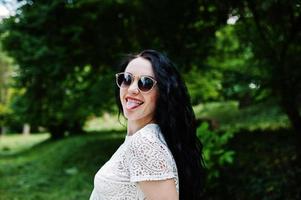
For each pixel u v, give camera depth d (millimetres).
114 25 8359
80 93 10109
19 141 24516
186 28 6660
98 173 1774
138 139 1672
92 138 14117
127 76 1790
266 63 5340
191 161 1798
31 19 8047
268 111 10117
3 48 9305
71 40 8406
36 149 16750
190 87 10656
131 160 1662
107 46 8664
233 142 7492
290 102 5512
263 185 5367
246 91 5750
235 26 5820
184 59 7016
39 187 8688
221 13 5836
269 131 7961
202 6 6148
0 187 8805
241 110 11594
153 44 7195
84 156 11125
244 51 7195
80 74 9898
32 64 8977
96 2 8133
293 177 5242
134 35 8156
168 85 1734
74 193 7770
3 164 12750
